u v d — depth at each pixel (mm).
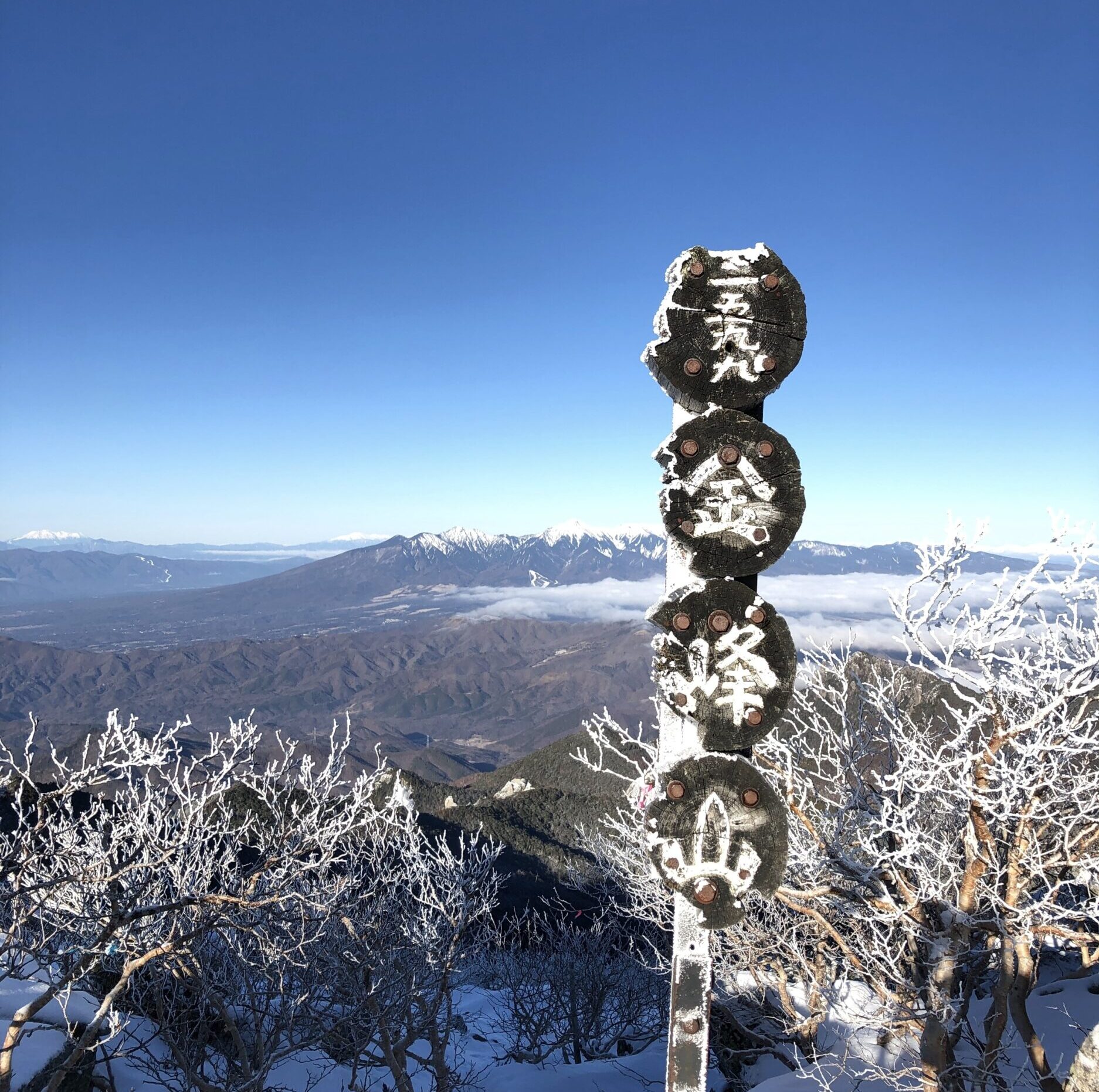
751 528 2465
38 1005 4570
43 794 4996
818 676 5457
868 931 5742
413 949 8117
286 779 6473
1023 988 4141
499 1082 10352
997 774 3844
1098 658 3535
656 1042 12398
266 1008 6598
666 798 2506
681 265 2514
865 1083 5469
